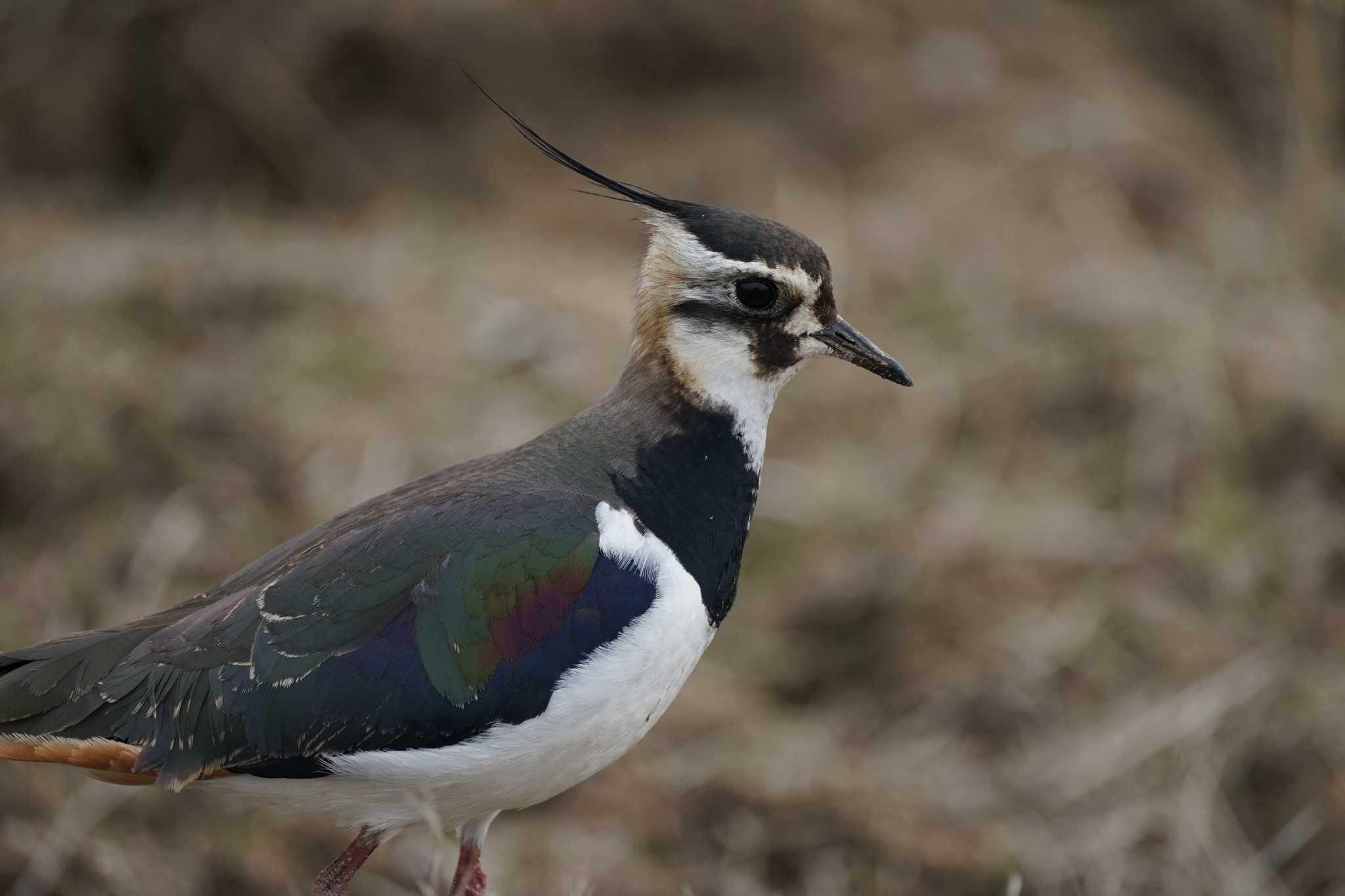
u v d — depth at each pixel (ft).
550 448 28.58
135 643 26.76
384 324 52.90
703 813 39.29
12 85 60.95
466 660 26.20
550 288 56.03
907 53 63.67
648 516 27.94
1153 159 61.21
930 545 45.39
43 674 26.45
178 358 50.80
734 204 59.52
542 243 59.36
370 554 26.58
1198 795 38.86
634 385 29.27
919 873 38.06
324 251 56.65
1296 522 45.52
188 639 26.27
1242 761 39.99
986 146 60.90
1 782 36.86
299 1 61.67
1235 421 47.85
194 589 43.50
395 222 59.00
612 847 38.45
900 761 40.96
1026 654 42.88
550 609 26.48
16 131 60.85
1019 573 44.73
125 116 61.21
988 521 46.19
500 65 61.82
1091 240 57.41
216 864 36.78
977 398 49.96
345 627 26.12
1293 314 51.37
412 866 37.55
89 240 56.65
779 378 29.63
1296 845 38.37
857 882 37.91
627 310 55.52
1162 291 52.80
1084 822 38.96
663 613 27.02
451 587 26.37
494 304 54.54
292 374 50.34
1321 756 39.68
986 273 55.11
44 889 35.50
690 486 28.45
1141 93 64.03
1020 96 62.59
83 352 49.14
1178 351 49.24
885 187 59.82
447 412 49.47
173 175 60.59
